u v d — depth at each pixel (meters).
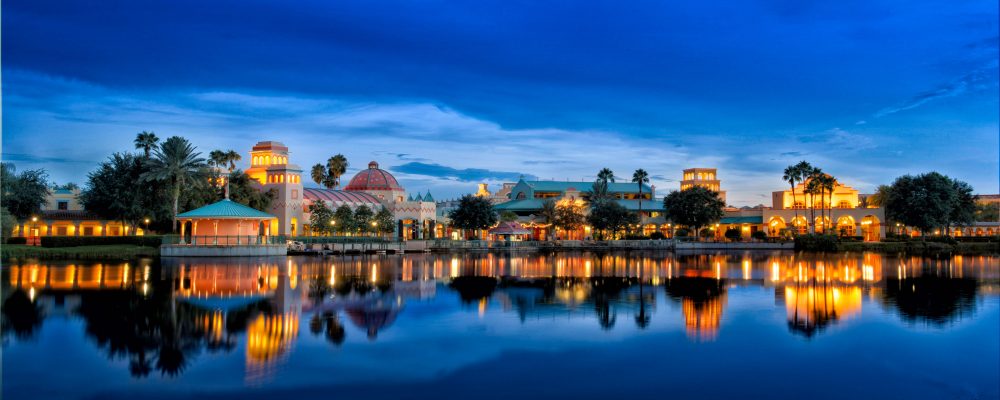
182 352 21.88
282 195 111.19
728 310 32.03
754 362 21.44
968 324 28.16
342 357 21.47
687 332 26.06
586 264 69.62
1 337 23.86
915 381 19.62
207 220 85.00
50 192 106.94
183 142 91.00
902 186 129.88
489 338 24.69
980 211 176.25
